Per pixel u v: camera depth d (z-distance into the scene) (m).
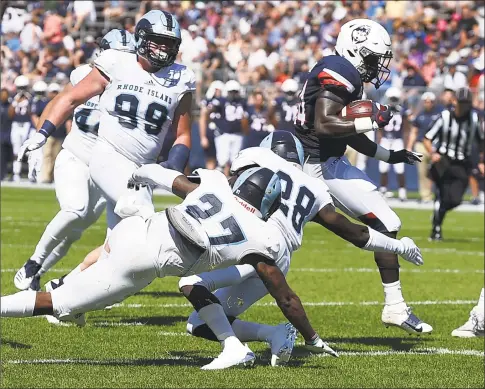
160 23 17.73
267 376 14.29
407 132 54.38
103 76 18.09
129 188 14.80
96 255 18.53
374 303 22.88
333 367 15.38
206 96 55.06
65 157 19.94
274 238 14.13
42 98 58.25
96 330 18.27
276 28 62.97
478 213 53.19
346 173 18.03
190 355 16.11
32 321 18.91
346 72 17.06
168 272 14.02
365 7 62.28
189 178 14.66
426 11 62.09
